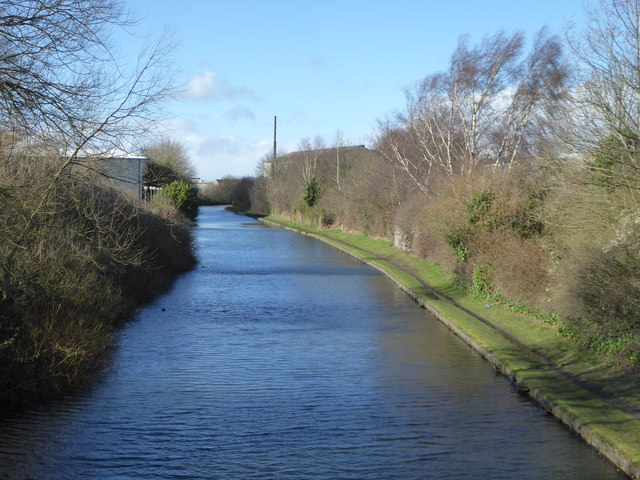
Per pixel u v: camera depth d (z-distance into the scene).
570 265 13.31
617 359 11.14
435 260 27.27
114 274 18.52
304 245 45.59
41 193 10.79
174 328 16.48
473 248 20.72
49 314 11.63
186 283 25.80
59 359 10.82
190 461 7.73
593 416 8.80
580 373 11.28
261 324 17.14
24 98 8.38
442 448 8.14
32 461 7.70
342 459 7.80
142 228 23.09
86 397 10.35
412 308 19.98
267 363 12.80
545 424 9.07
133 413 9.55
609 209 13.73
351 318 18.19
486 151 32.31
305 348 14.23
